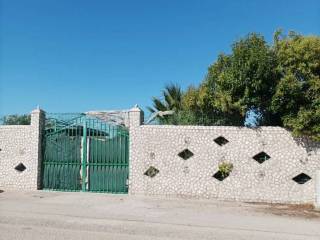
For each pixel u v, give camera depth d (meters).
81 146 18.48
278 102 16.50
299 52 16.30
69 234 9.52
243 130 17.23
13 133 19.05
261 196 16.86
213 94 17.86
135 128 17.86
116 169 17.98
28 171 18.64
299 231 11.06
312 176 16.56
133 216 12.64
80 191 18.25
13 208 13.62
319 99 15.98
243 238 9.80
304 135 16.69
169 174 17.44
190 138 17.48
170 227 10.98
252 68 16.64
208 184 17.20
